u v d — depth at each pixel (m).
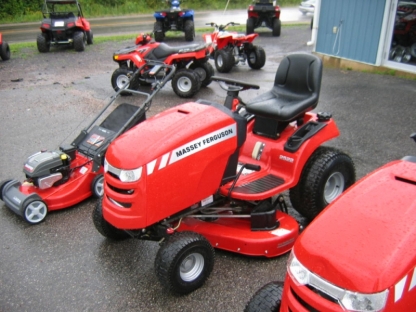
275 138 4.21
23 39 16.84
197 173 3.48
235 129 3.68
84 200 5.04
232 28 18.67
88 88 9.66
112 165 3.33
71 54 13.44
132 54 8.93
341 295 2.03
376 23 10.11
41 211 4.62
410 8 9.54
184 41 16.06
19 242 4.30
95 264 3.94
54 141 6.72
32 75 10.89
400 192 2.42
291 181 3.97
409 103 8.05
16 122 7.59
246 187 3.86
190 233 3.43
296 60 4.50
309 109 4.31
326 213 2.38
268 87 9.42
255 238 3.75
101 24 21.05
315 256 2.14
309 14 24.20
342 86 9.27
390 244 2.09
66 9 15.64
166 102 8.63
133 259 3.99
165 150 3.29
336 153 4.23
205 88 9.65
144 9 27.50
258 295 2.67
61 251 4.14
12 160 6.05
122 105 5.27
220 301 3.42
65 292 3.60
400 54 10.00
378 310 1.96
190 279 3.46
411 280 2.02
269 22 16.48
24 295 3.58
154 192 3.28
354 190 2.52
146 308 3.38
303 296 2.15
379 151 5.98
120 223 3.35
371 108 7.81
